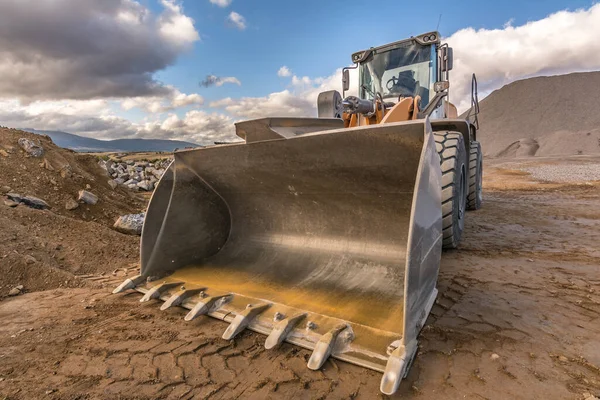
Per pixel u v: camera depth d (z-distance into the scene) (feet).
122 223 17.78
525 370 6.05
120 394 5.75
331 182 9.05
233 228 11.72
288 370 6.23
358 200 9.17
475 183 21.98
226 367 6.40
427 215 6.75
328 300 8.11
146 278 10.08
